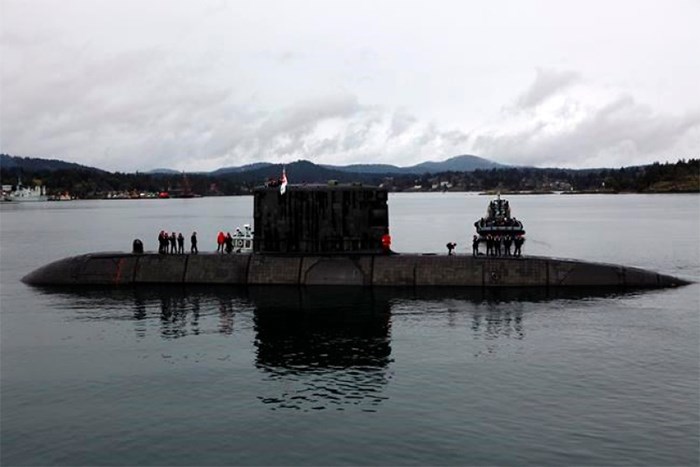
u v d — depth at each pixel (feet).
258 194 165.78
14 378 98.32
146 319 133.39
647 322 127.75
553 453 73.20
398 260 164.04
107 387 94.12
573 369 100.01
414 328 124.57
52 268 177.78
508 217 332.80
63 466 71.67
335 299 149.59
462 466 70.69
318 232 164.45
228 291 159.12
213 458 73.10
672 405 85.66
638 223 485.56
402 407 86.22
